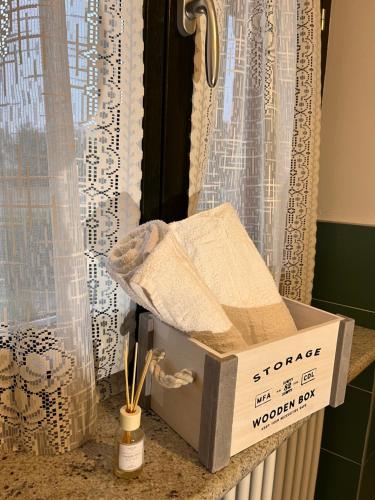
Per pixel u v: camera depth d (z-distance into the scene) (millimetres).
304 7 984
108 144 668
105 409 711
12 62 510
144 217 777
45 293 543
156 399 689
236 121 861
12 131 520
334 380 729
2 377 574
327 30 1209
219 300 660
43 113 512
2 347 571
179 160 808
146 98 729
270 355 597
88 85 631
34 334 546
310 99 1017
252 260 706
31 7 492
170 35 734
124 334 757
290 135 940
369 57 1155
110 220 695
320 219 1284
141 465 557
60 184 530
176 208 825
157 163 778
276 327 687
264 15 827
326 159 1265
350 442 1244
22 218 533
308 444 1056
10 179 529
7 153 526
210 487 542
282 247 985
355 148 1207
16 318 557
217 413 545
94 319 706
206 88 776
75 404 583
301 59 1002
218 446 558
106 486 534
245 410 585
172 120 775
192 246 665
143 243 589
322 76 1233
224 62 820
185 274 573
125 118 679
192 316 587
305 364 662
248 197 921
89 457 586
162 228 595
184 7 725
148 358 584
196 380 588
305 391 678
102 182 674
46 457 581
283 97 904
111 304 725
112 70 649
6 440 590
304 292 1095
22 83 510
